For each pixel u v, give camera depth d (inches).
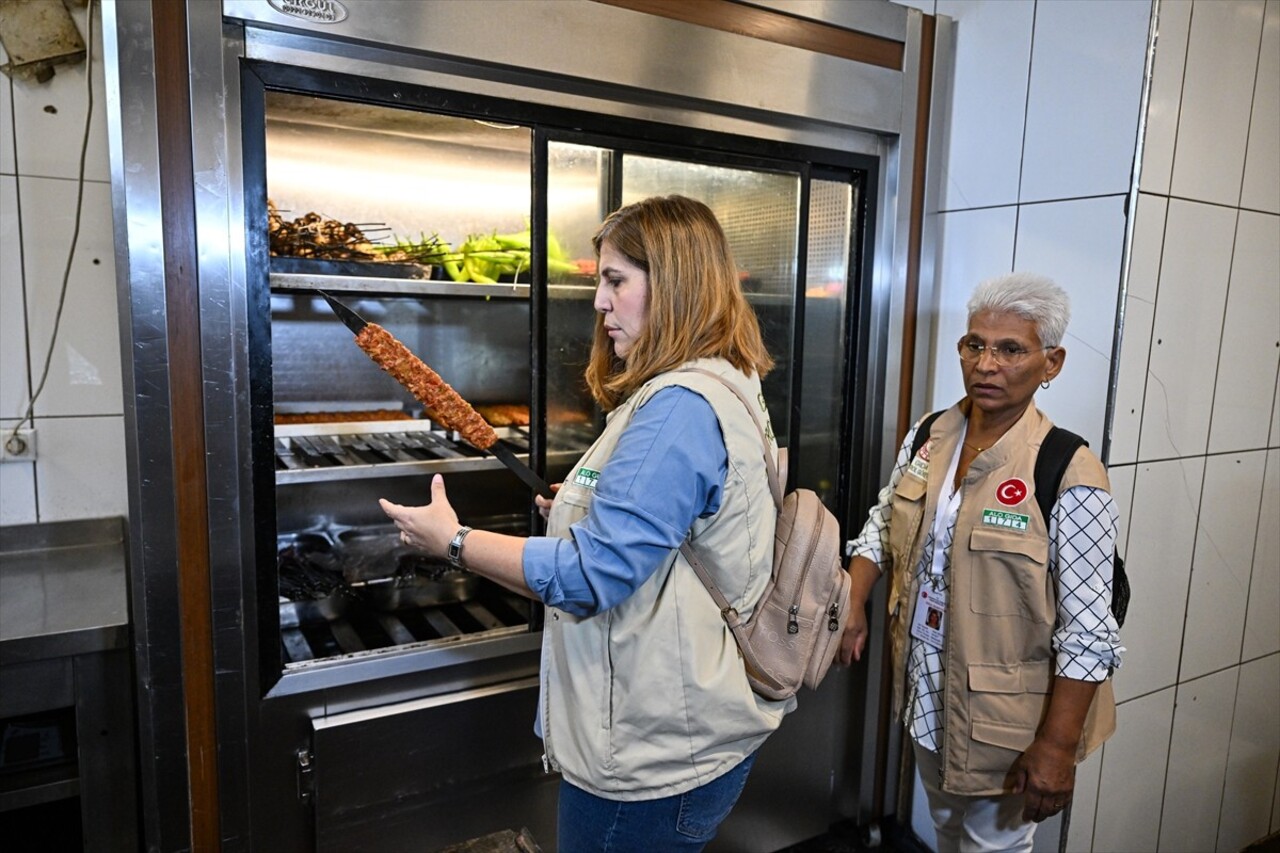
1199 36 65.4
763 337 78.5
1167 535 71.8
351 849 62.4
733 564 46.1
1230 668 79.8
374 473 68.6
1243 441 75.9
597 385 52.4
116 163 49.7
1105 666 53.0
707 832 48.2
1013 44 74.1
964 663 56.8
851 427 82.4
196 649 55.8
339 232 75.0
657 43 65.3
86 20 70.2
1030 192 73.2
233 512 55.4
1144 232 65.5
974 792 57.2
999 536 55.2
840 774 87.7
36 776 60.2
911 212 81.7
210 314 53.1
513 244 84.3
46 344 72.2
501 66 60.0
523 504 91.5
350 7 54.0
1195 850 81.9
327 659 61.1
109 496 76.3
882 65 77.3
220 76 51.6
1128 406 67.3
